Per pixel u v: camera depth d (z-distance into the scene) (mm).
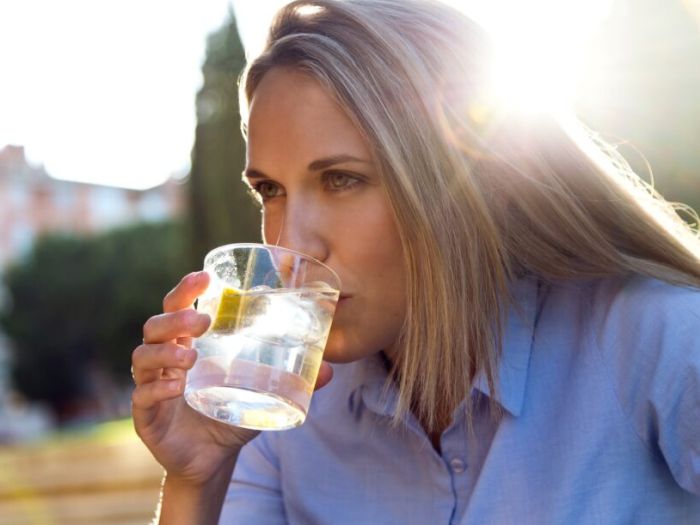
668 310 1474
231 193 8516
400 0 1586
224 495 1751
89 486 6266
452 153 1528
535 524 1490
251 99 1628
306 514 1752
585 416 1500
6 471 7105
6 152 46531
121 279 35688
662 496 1478
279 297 1418
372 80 1493
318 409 1769
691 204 4125
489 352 1550
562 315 1604
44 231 39844
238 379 1421
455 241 1529
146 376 1527
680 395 1426
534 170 1609
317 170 1505
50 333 36031
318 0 1581
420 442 1609
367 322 1537
